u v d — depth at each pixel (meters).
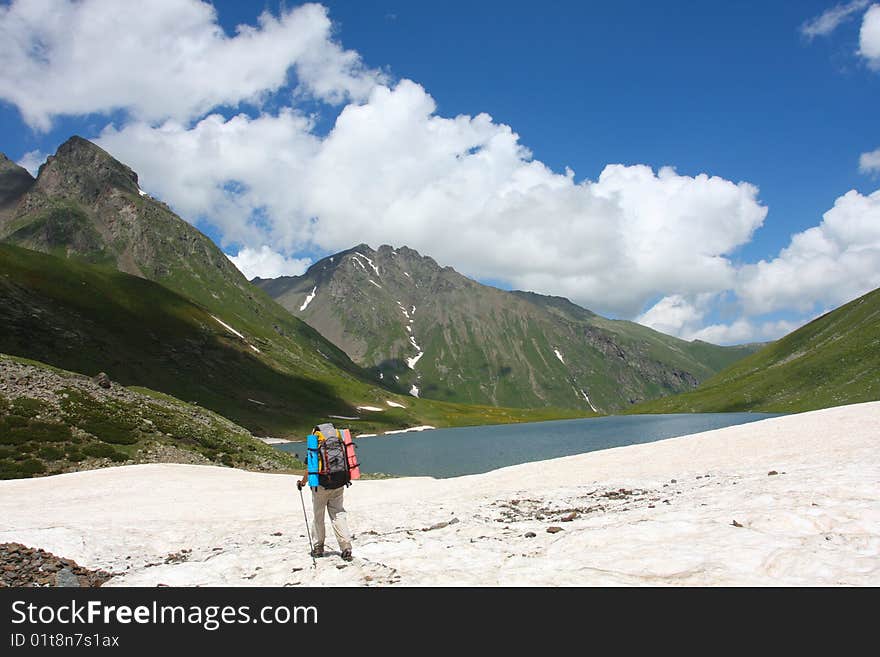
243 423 165.75
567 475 31.30
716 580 8.49
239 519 21.50
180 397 160.88
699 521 11.79
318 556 12.16
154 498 28.09
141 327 192.88
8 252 188.12
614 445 106.75
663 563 9.29
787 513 11.61
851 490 13.95
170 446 47.94
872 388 173.62
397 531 16.23
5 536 14.95
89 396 50.78
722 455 31.64
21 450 38.84
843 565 8.39
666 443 39.66
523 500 21.67
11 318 146.12
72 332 159.75
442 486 33.25
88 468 39.50
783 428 37.78
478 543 12.25
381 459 101.38
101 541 15.80
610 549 10.37
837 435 32.00
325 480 11.62
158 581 11.45
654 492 20.72
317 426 12.17
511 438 146.25
